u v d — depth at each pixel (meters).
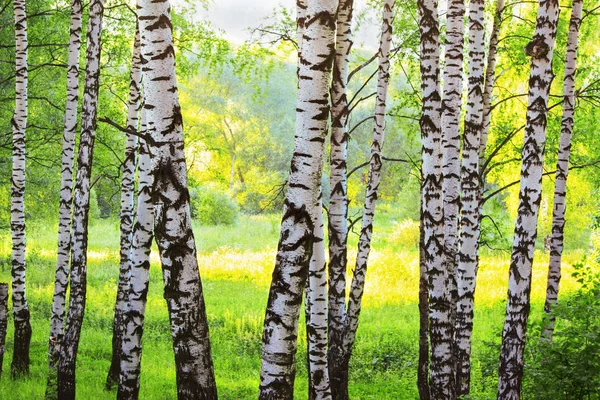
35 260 30.20
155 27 5.72
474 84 9.77
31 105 19.08
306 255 5.38
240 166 72.62
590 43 18.16
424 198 8.24
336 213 10.34
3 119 18.94
